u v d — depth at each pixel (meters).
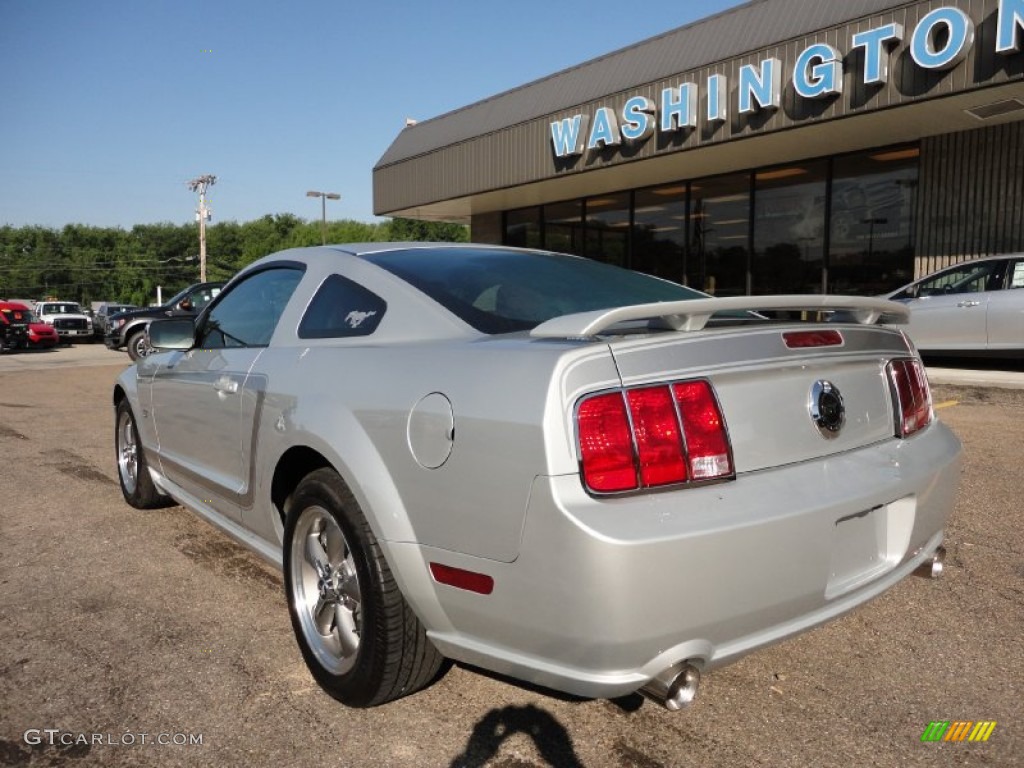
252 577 3.74
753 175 14.36
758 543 1.97
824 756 2.29
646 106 12.77
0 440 7.44
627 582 1.83
